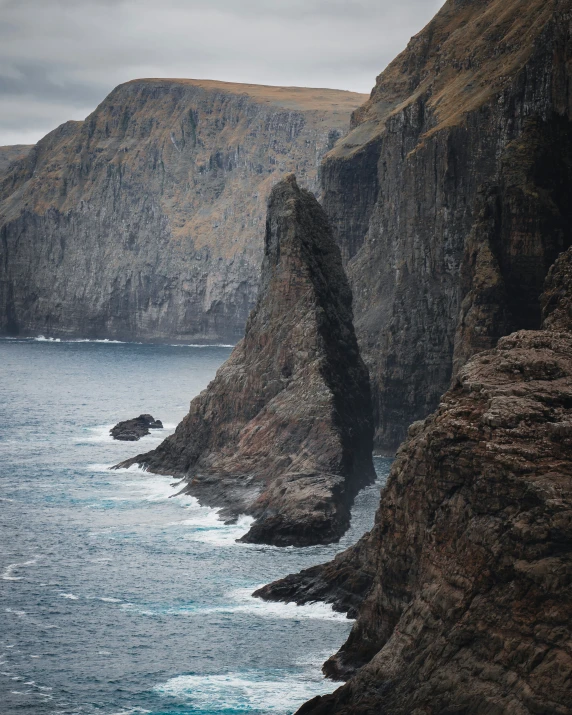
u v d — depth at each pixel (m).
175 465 152.88
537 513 54.91
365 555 91.62
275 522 113.38
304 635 83.50
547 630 52.62
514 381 63.69
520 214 141.25
